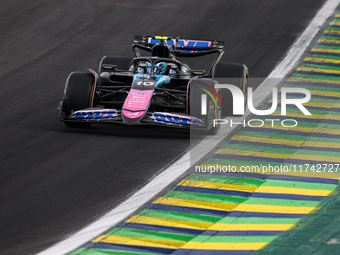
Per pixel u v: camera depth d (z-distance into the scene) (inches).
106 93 1943.9
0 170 1523.1
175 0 3321.9
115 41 2812.5
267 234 1245.7
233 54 2711.6
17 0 3238.2
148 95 1765.5
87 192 1423.5
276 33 2955.2
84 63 2568.9
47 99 2151.8
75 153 1647.4
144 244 1189.1
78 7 3186.5
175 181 1498.5
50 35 2842.0
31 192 1409.9
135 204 1370.6
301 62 2625.5
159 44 1913.1
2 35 2812.5
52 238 1211.2
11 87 2257.6
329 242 1213.7
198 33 2938.0
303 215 1347.2
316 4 3344.0
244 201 1408.7
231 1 3321.9
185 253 1153.4
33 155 1627.7
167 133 1849.2
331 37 2928.2
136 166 1581.0
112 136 1795.0
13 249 1164.5
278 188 1486.2
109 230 1246.9
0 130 1822.1
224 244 1195.3
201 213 1337.4
